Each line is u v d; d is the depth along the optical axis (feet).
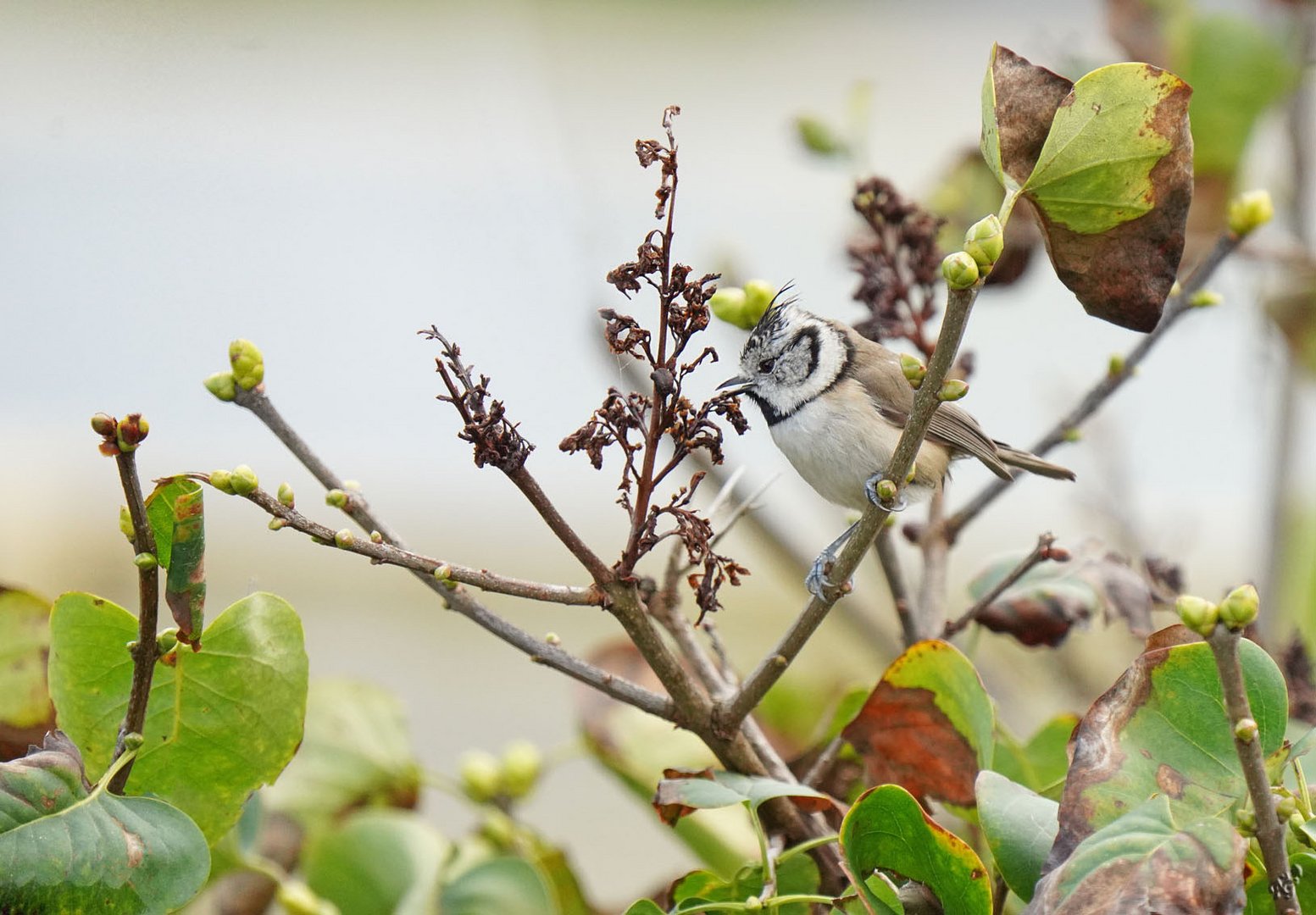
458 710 47.26
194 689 16.57
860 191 24.36
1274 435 30.96
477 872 21.62
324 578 52.70
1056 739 19.66
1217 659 12.00
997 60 15.05
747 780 17.11
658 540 16.30
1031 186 15.02
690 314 15.51
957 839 14.48
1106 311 16.02
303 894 21.57
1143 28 29.40
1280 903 12.68
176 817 14.89
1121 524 32.94
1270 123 32.01
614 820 43.57
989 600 21.53
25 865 13.87
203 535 15.20
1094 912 12.29
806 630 17.28
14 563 42.16
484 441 15.40
